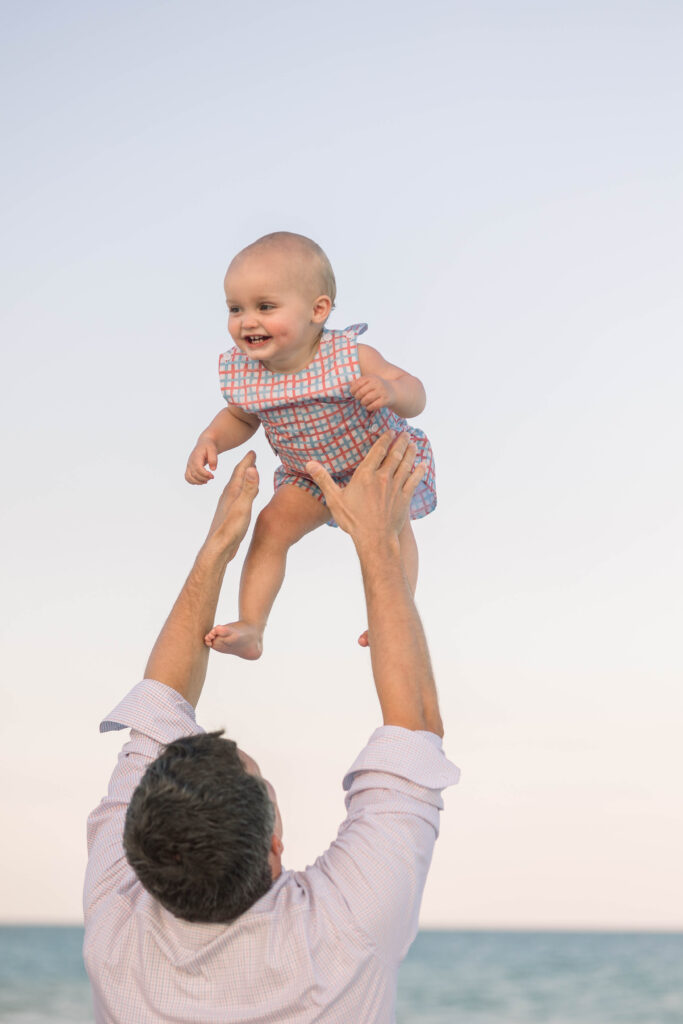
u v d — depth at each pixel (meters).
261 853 1.80
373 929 1.84
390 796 1.95
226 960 1.81
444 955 32.22
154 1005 1.81
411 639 2.14
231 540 2.33
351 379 2.66
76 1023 27.16
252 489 2.34
